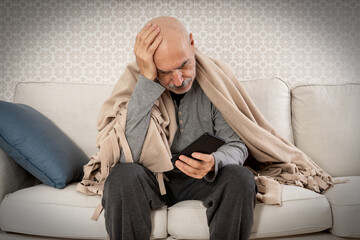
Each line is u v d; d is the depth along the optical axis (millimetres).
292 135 1773
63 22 2104
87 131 1693
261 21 2113
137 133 1147
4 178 1286
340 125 1707
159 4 2107
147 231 1004
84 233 1103
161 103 1269
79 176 1431
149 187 1062
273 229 1092
